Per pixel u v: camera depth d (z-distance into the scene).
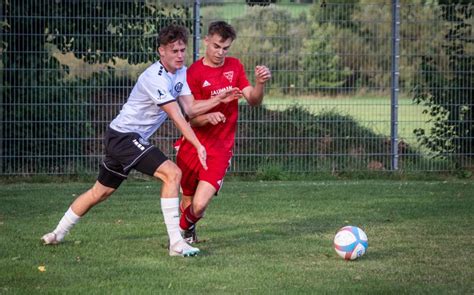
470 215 30.20
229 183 39.41
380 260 22.31
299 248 23.83
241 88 24.39
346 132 41.94
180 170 22.84
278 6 42.19
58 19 39.75
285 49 42.09
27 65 39.66
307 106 42.06
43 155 39.84
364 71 42.53
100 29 40.12
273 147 41.47
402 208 31.81
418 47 42.69
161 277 19.95
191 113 23.33
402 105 42.41
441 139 42.53
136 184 38.91
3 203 32.47
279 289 18.84
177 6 40.88
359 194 35.66
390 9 43.53
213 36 23.81
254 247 23.95
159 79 22.31
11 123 39.50
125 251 23.16
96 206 31.89
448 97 42.62
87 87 40.09
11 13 39.38
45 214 29.91
